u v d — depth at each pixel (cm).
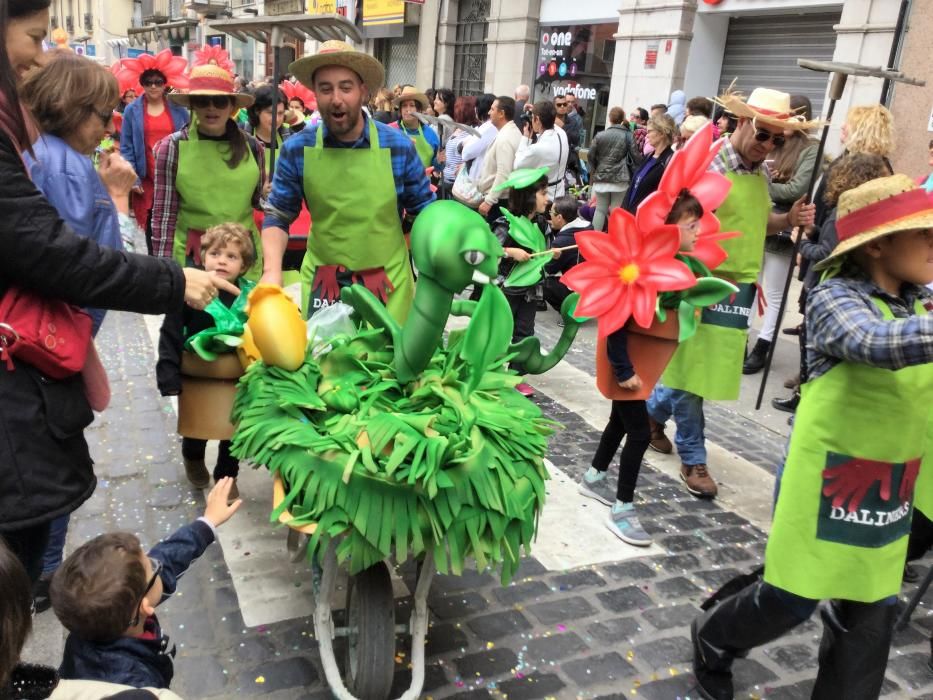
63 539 269
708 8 1084
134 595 172
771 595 227
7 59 168
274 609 278
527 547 220
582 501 378
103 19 4138
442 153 875
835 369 211
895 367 189
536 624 285
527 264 246
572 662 266
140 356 541
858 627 220
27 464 180
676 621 294
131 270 182
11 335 173
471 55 1681
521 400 244
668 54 1120
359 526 197
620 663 268
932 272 204
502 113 650
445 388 233
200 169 405
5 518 177
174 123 569
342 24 443
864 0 841
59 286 173
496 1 1504
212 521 214
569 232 584
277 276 305
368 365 244
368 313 249
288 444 211
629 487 346
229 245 314
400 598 293
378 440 201
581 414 494
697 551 345
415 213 342
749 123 362
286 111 721
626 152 777
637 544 342
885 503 211
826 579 213
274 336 236
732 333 374
